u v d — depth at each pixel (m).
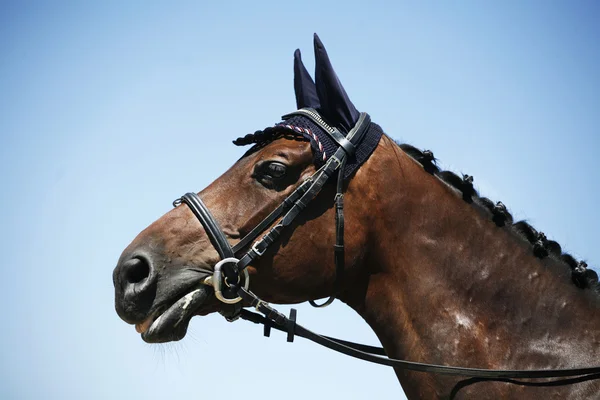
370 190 5.90
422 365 5.50
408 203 5.97
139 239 5.77
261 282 5.79
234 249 5.70
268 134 6.06
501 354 5.55
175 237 5.73
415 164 6.18
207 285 5.68
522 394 5.36
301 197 5.78
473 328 5.66
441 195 6.05
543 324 5.61
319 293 5.91
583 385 5.28
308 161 5.89
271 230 5.72
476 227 5.96
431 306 5.77
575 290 5.76
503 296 5.73
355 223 5.84
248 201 5.84
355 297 6.06
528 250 5.90
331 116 6.05
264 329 6.01
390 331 5.90
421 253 5.89
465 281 5.80
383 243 5.93
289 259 5.76
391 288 5.91
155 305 5.55
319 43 6.03
